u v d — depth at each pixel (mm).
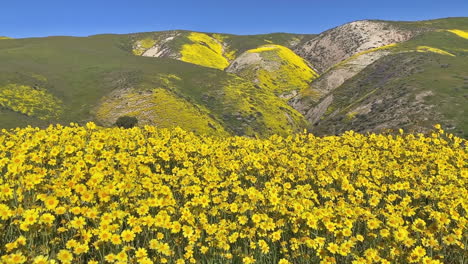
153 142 14164
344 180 10305
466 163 13656
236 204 8688
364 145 17688
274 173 12250
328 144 18406
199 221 7938
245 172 12273
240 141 18172
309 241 7070
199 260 7145
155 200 8008
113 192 7797
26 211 6406
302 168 12602
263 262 7359
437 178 11336
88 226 7309
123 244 6832
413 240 6969
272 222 7887
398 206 8898
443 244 7336
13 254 5367
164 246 6484
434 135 18953
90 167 10047
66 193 7363
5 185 7102
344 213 8102
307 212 7703
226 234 7609
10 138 14383
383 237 7359
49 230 6629
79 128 15234
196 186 9375
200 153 13969
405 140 19594
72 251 6359
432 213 8188
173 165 13141
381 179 11961
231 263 7141
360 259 6516
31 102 88875
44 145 11039
